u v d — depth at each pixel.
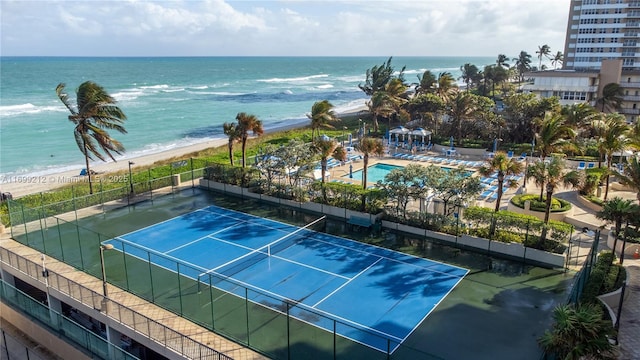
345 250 32.72
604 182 43.31
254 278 28.47
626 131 41.06
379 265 30.25
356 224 36.72
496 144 59.03
